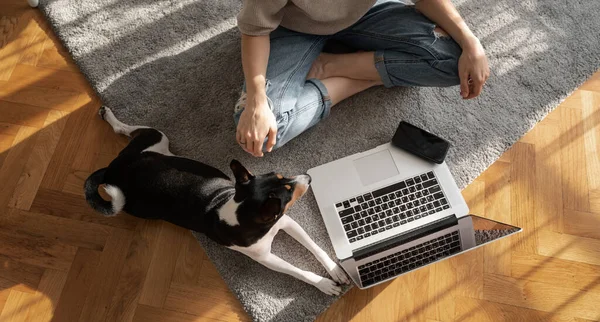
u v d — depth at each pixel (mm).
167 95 1850
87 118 1835
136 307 1629
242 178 1409
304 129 1649
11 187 1761
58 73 1896
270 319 1602
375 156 1697
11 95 1868
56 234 1708
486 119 1779
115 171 1563
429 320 1593
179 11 1948
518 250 1645
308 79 1641
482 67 1484
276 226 1537
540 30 1880
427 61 1558
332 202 1662
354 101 1823
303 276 1586
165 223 1709
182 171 1531
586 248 1637
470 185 1726
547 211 1682
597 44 1850
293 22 1578
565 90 1803
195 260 1670
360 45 1704
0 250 1693
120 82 1864
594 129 1762
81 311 1630
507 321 1577
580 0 1906
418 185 1651
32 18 1971
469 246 1556
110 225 1712
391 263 1567
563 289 1600
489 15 1909
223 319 1614
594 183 1703
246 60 1484
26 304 1640
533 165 1731
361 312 1606
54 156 1792
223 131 1802
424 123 1786
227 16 1939
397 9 1609
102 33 1928
